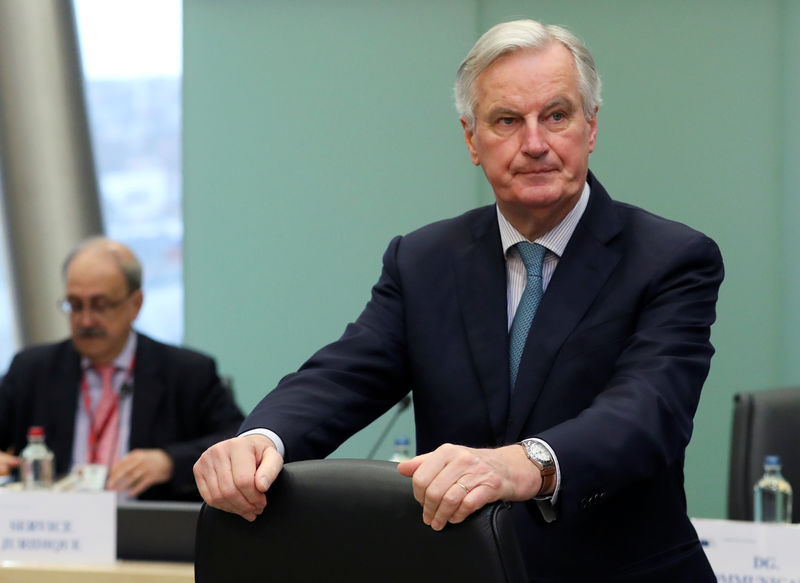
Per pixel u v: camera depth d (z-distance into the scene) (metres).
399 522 2.48
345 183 8.90
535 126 3.29
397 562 2.48
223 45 9.03
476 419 3.43
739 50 8.38
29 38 10.02
